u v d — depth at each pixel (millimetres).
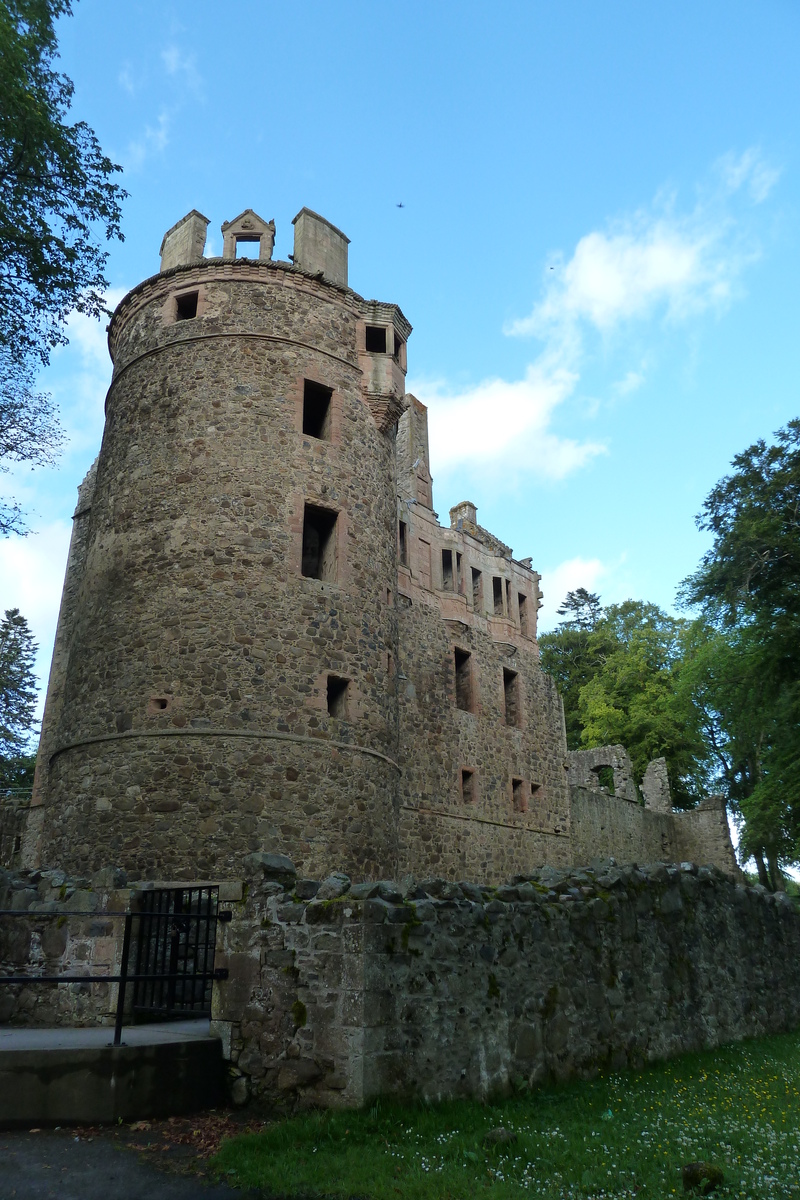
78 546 22672
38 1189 5289
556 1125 6906
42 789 20219
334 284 17953
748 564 23438
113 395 17766
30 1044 6949
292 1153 5953
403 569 22859
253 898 7699
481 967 8016
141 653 14695
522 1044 8148
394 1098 6805
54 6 13359
